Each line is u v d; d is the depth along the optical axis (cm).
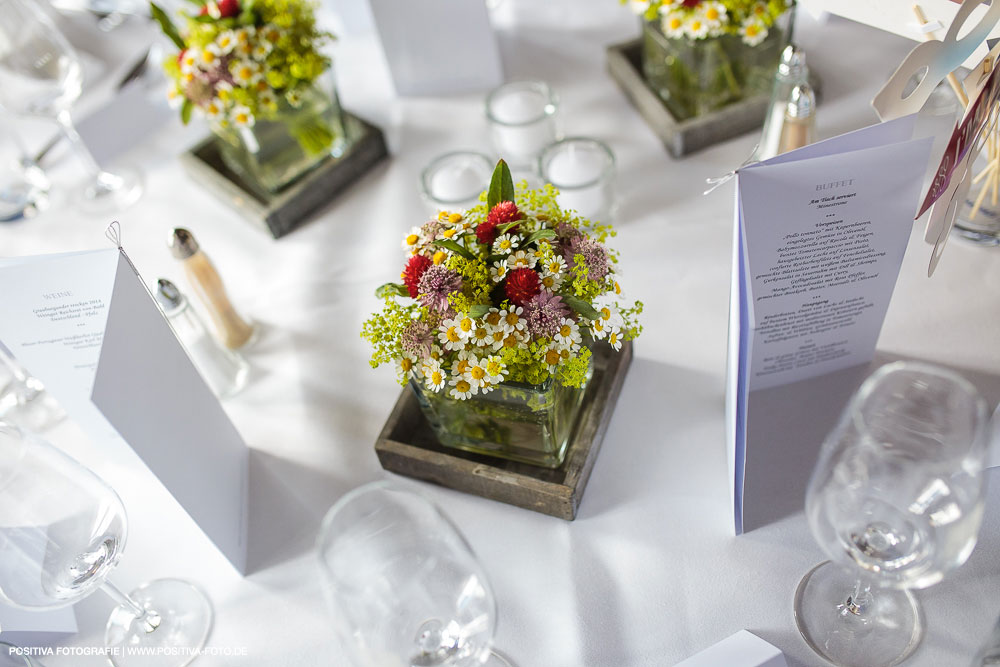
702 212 78
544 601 58
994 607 53
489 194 58
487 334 54
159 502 68
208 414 63
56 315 58
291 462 68
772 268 56
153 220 87
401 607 49
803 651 54
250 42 75
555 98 81
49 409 74
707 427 65
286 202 82
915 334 67
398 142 89
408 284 56
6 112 87
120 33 103
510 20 100
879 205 54
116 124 94
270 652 59
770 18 73
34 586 51
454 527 51
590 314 55
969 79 57
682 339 70
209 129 95
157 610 61
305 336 76
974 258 70
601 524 61
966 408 45
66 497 53
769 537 59
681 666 52
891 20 61
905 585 47
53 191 92
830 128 81
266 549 64
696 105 82
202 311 76
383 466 65
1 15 80
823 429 63
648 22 80
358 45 101
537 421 58
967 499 45
